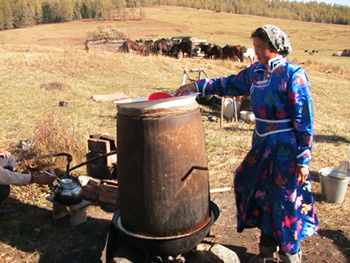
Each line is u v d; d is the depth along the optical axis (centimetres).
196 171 253
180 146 242
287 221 253
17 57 1544
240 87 279
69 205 348
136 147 242
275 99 247
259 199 266
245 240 344
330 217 389
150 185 243
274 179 253
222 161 541
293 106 242
